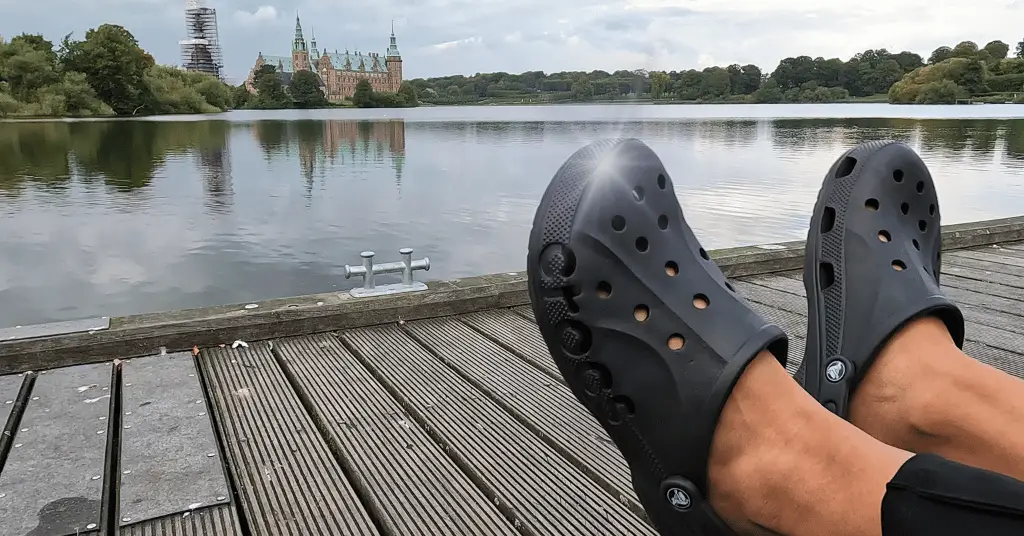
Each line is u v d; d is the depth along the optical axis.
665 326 0.72
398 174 16.20
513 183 14.43
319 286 7.27
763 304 2.24
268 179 15.57
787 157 16.95
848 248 1.02
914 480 0.56
